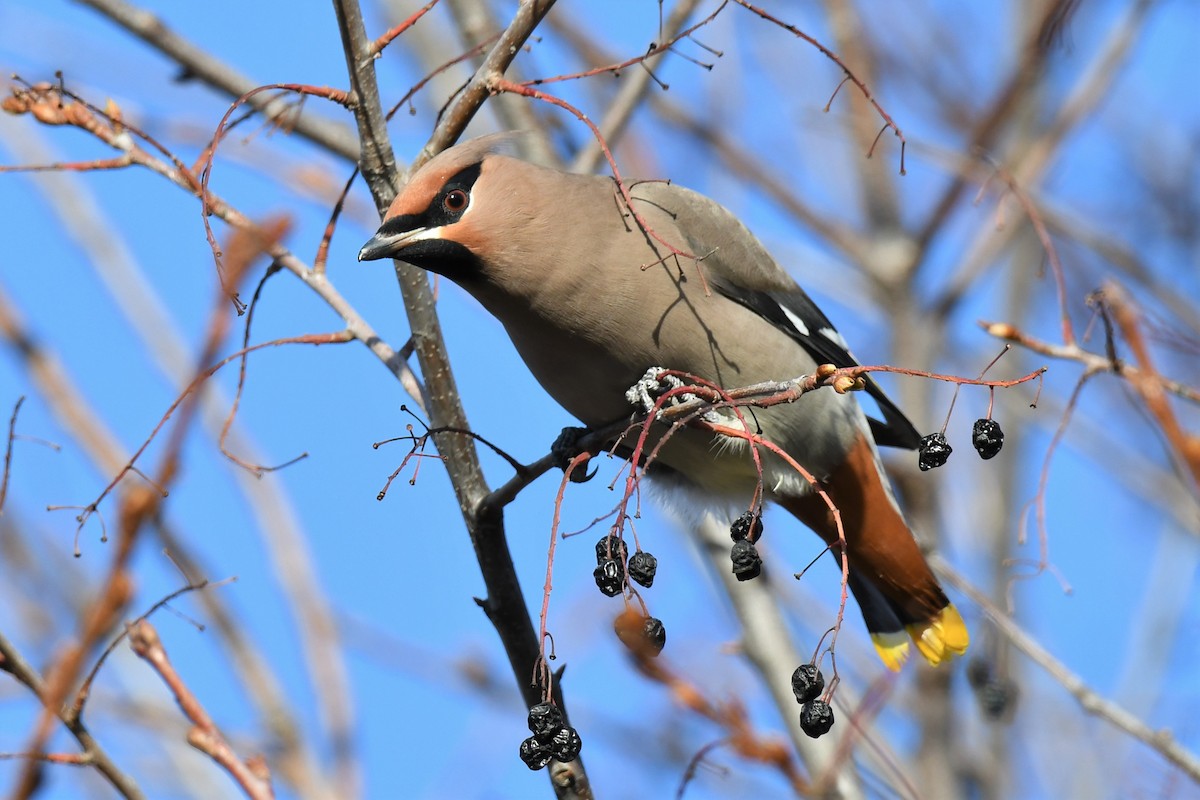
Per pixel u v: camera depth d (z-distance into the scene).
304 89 8.68
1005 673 10.93
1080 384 8.58
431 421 8.68
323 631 11.35
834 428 10.48
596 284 9.74
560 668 8.38
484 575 8.48
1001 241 13.97
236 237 8.78
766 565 12.85
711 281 10.16
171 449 7.52
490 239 9.54
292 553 11.56
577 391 10.23
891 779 11.94
